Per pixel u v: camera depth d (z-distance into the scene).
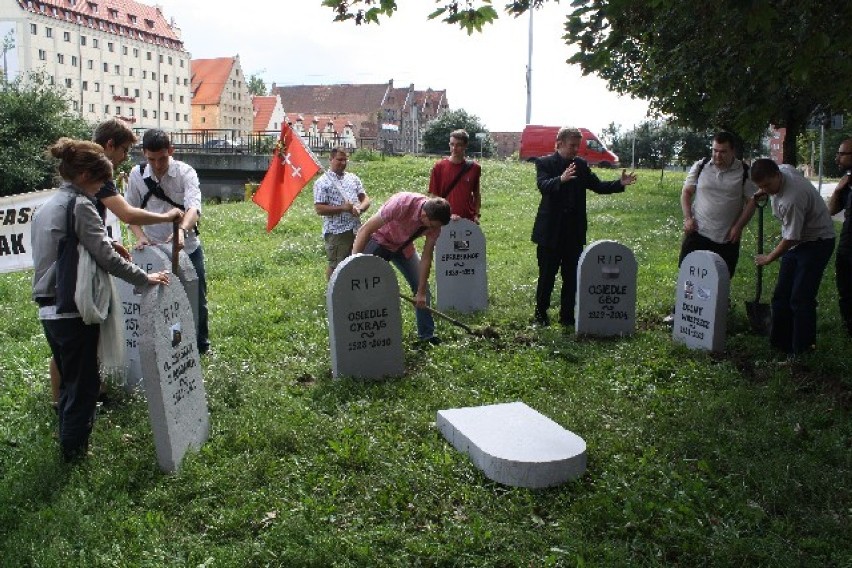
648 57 8.78
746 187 7.69
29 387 6.27
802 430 5.30
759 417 5.53
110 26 87.19
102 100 86.81
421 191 27.27
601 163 40.84
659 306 9.23
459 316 8.77
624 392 6.28
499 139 102.31
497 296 9.88
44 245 4.61
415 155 42.25
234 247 14.98
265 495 4.37
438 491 4.45
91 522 4.04
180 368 4.89
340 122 99.06
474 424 5.11
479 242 9.09
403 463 4.77
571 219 8.16
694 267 7.46
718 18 5.45
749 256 13.02
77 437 4.80
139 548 3.85
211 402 5.81
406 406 5.79
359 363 6.52
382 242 7.32
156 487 4.47
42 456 4.80
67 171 4.59
